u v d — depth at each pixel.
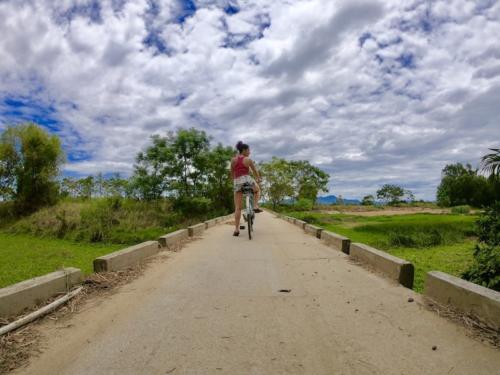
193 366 2.20
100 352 2.39
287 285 4.04
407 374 2.08
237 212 8.66
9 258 8.98
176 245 7.25
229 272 4.71
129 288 3.94
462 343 2.48
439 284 3.33
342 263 5.28
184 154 20.97
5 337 2.61
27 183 21.78
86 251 10.58
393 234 11.63
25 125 22.45
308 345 2.48
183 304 3.38
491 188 5.34
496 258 4.45
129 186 19.58
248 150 8.46
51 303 3.24
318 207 60.03
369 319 2.96
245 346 2.47
